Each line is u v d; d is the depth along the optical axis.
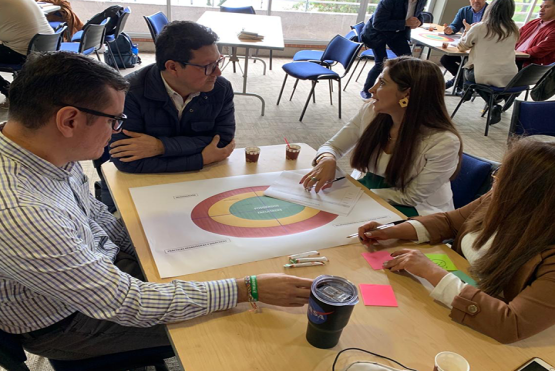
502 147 3.97
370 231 1.18
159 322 0.86
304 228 1.21
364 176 1.91
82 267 0.81
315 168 1.54
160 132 1.61
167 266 1.00
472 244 1.08
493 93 4.09
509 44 3.96
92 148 0.90
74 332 1.04
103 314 0.83
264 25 4.64
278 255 1.08
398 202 1.69
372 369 0.76
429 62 1.60
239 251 1.08
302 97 4.92
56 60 0.81
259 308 0.91
